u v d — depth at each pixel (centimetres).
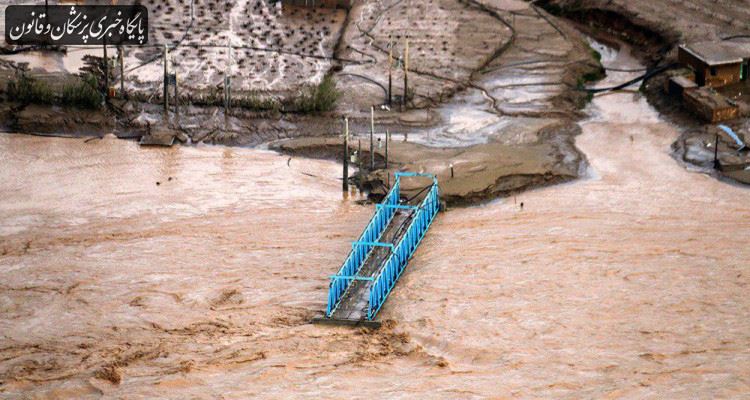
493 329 18375
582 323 18450
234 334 18638
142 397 16862
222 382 17188
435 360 17625
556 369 17175
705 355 17362
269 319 19112
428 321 18750
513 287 19700
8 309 19400
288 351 18025
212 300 19738
